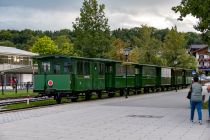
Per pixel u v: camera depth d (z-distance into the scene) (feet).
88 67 108.78
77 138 39.88
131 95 138.41
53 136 41.11
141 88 157.28
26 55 284.00
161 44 281.13
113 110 73.05
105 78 121.29
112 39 174.91
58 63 101.04
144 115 63.77
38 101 104.58
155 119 58.03
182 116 62.69
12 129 46.39
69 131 44.93
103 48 169.27
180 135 42.29
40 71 102.94
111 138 39.99
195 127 49.32
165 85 181.37
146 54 262.88
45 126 49.29
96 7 169.37
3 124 51.26
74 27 171.12
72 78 100.07
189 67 279.49
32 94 140.15
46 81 101.65
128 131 45.14
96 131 45.03
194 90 53.98
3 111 71.31
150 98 115.96
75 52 174.70
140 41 266.77
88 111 70.79
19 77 255.29
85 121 54.95
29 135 41.73
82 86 104.94
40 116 61.77
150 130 46.09
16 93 144.36
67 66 100.01
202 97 54.13
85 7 168.96
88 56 169.17
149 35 265.75
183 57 278.46
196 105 54.13
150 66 161.27
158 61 264.11
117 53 231.09
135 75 145.07
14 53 269.23
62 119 57.47
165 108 78.13
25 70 244.83
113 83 124.98
